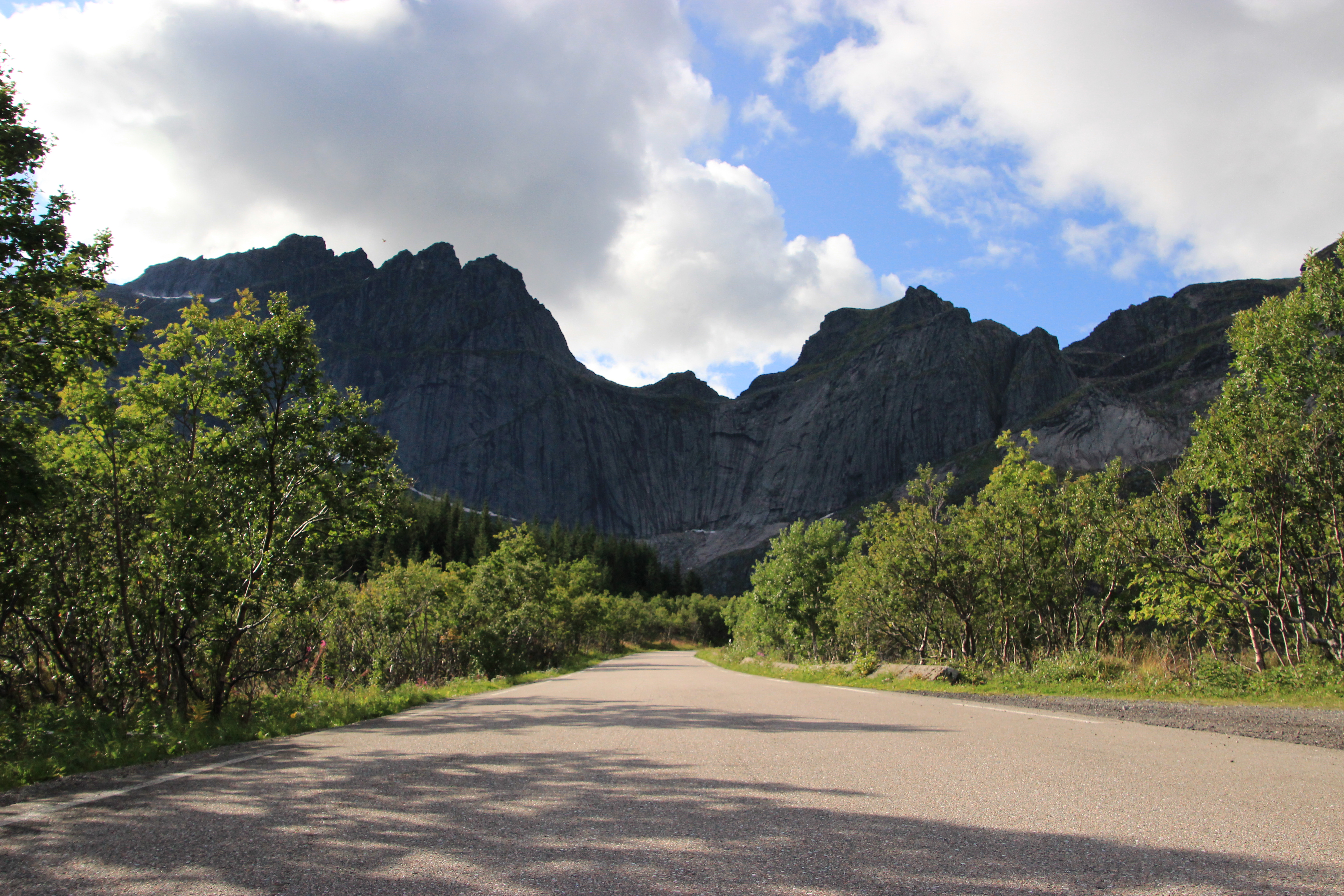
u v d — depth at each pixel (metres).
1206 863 3.51
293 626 14.23
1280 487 16.27
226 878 3.38
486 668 29.09
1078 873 3.37
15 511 9.36
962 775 5.82
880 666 21.72
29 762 6.74
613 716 11.09
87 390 12.25
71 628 11.91
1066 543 22.92
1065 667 16.58
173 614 11.80
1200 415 18.12
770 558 39.78
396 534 14.45
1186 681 14.48
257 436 13.08
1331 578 16.73
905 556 24.12
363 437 13.45
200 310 13.24
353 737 9.16
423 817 4.54
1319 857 3.61
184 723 10.56
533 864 3.54
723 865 3.51
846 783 5.51
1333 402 15.93
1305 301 17.05
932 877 3.33
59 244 9.91
